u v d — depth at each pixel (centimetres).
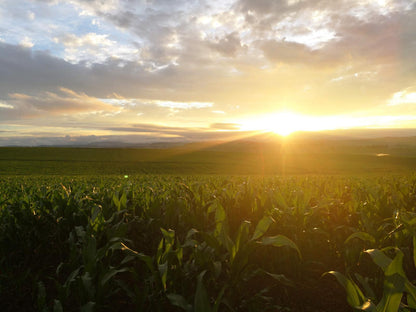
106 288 291
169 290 288
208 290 315
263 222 316
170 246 307
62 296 269
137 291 273
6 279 351
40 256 428
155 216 466
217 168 6016
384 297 196
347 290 220
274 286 354
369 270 366
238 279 308
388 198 632
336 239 456
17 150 7938
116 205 491
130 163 6369
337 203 573
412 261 384
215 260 339
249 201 524
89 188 966
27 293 331
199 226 434
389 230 464
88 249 297
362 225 477
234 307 298
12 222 437
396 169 6056
